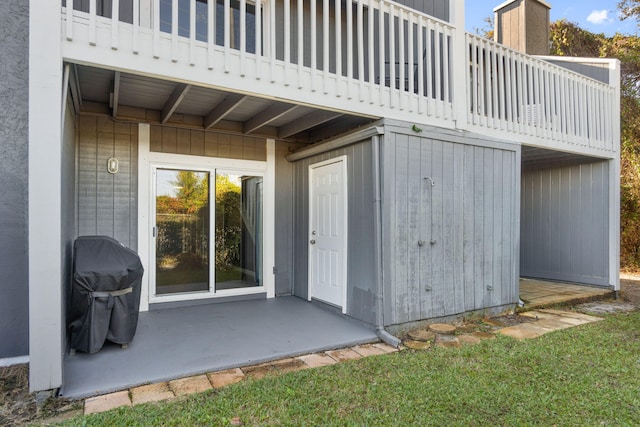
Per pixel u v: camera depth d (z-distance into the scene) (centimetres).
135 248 463
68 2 265
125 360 314
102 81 367
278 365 321
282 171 570
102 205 447
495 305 498
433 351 355
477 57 528
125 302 339
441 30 463
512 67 529
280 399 257
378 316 395
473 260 478
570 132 596
